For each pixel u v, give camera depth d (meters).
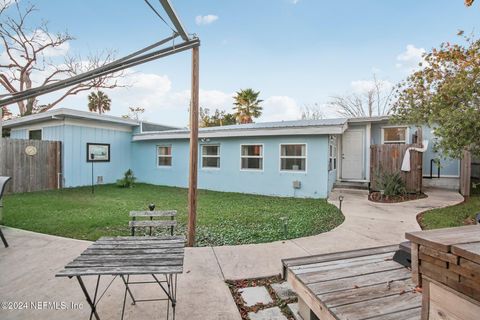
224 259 3.46
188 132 10.64
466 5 3.50
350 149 10.20
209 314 2.28
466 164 7.66
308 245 3.96
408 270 2.31
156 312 2.31
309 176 8.70
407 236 1.20
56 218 5.45
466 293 0.92
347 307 1.73
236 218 5.70
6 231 4.55
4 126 12.23
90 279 2.91
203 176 10.84
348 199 7.88
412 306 1.74
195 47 4.01
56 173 10.12
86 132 10.89
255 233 4.62
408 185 8.31
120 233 4.59
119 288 2.72
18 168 9.13
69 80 3.79
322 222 5.36
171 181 11.62
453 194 8.05
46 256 3.51
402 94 7.42
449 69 6.26
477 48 5.37
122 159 12.33
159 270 1.80
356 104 19.42
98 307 2.38
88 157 10.95
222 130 9.80
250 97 20.45
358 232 4.60
